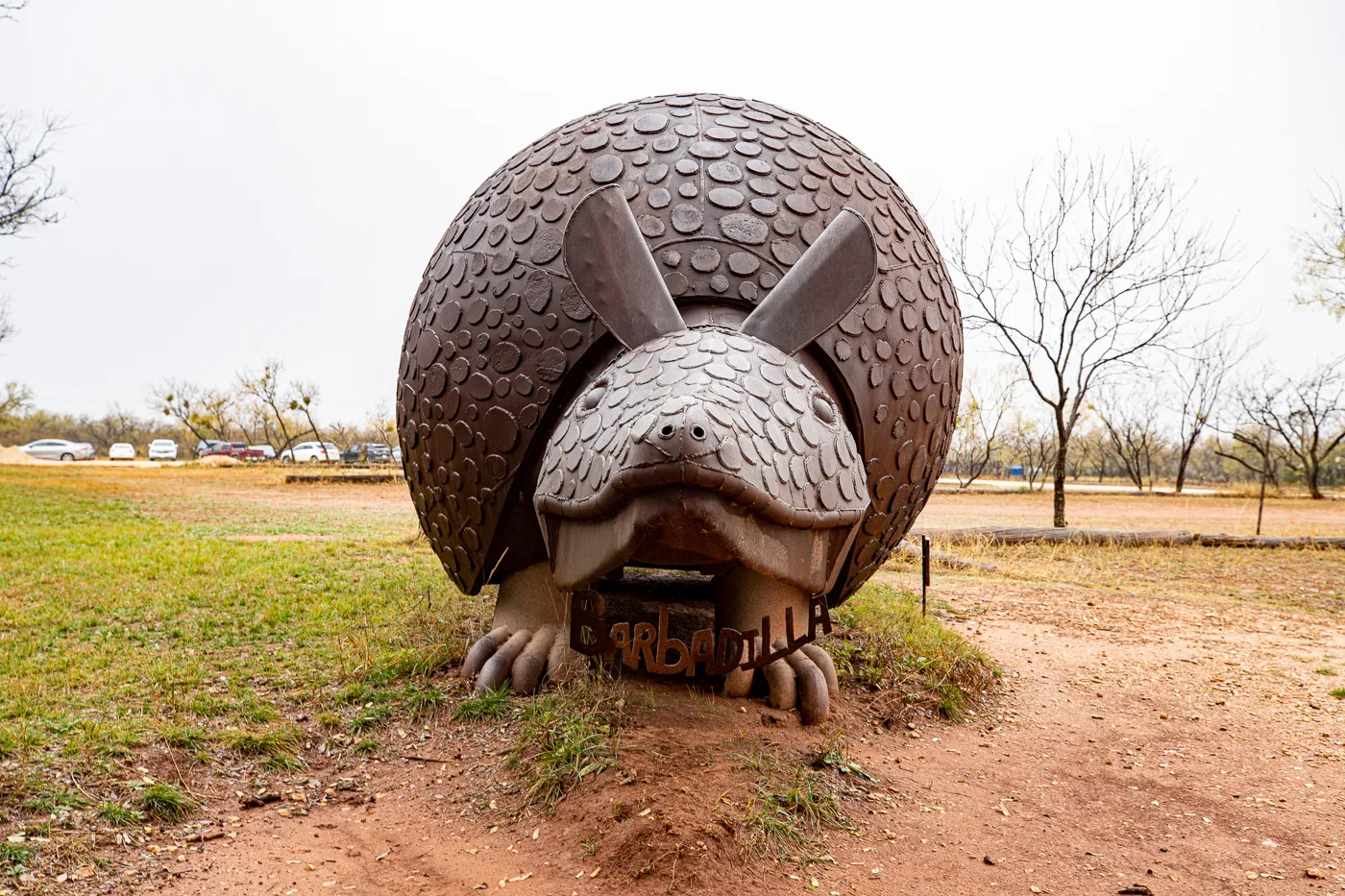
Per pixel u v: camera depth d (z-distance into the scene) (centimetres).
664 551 350
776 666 447
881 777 403
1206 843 367
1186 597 941
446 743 412
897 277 449
